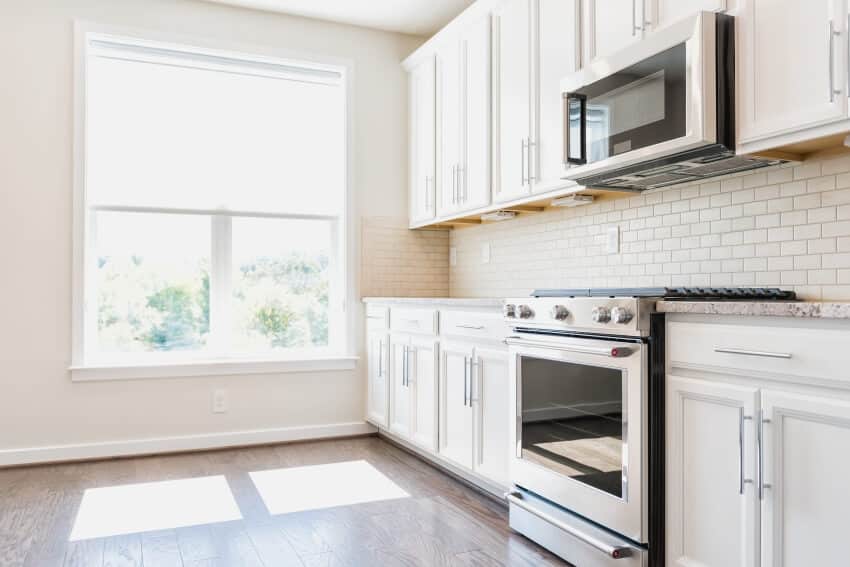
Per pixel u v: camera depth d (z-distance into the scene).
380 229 4.25
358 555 2.30
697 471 1.83
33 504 2.82
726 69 1.99
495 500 2.90
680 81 2.02
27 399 3.45
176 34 3.74
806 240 2.12
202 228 3.89
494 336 2.73
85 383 3.55
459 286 4.26
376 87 4.26
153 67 3.78
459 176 3.61
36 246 3.47
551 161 2.84
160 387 3.71
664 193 2.67
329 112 4.21
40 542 2.41
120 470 3.36
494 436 2.74
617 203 2.92
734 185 2.37
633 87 2.21
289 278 4.11
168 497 2.92
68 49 3.53
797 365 1.56
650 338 1.96
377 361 3.97
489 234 3.92
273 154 4.05
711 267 2.46
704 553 1.80
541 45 2.89
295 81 4.11
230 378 3.87
